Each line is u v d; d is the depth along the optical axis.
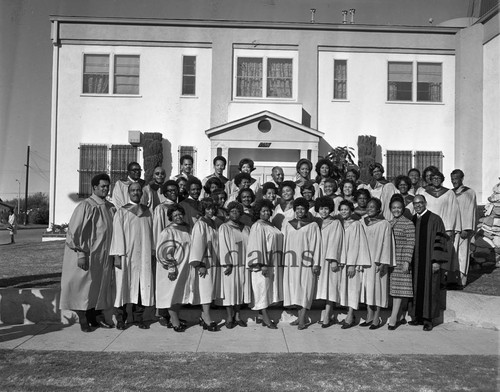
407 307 8.37
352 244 7.79
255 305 7.77
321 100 19.91
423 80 20.08
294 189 8.40
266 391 5.19
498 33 17.97
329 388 5.27
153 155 19.02
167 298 7.46
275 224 8.33
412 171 9.68
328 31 19.88
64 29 19.55
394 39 19.94
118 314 7.71
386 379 5.51
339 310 8.40
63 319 7.97
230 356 6.32
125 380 5.44
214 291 7.67
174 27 19.66
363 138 19.30
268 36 19.80
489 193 18.58
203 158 19.64
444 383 5.39
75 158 19.52
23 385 5.28
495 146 18.33
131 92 19.78
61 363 5.96
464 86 19.31
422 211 8.10
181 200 8.26
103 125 19.59
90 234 7.45
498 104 18.19
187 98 19.66
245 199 8.18
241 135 18.73
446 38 19.92
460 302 8.24
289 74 20.00
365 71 19.97
